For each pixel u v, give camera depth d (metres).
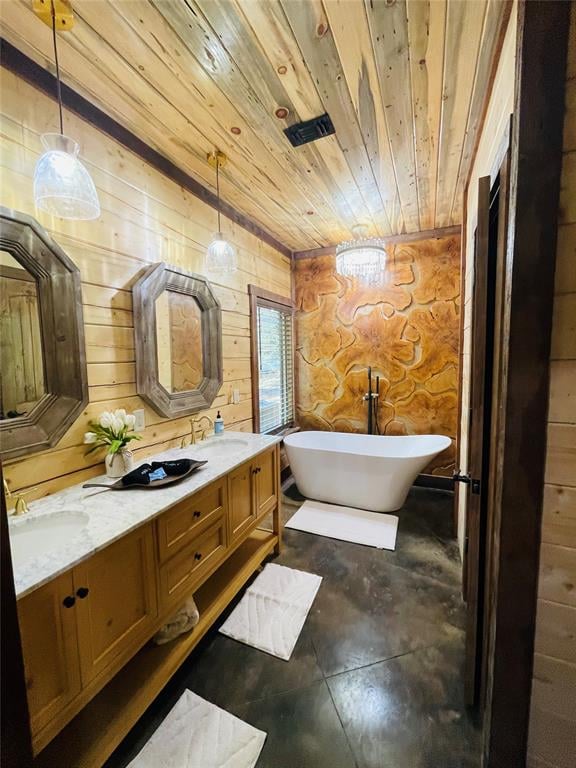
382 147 1.89
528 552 0.75
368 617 1.77
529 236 0.69
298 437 3.56
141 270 1.86
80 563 1.00
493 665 0.81
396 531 2.62
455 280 3.26
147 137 1.81
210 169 2.13
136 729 1.25
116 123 1.69
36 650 0.91
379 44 1.25
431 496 3.27
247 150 1.93
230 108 1.58
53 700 0.95
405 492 2.90
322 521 2.77
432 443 3.05
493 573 0.90
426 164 2.06
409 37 1.22
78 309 1.48
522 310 0.71
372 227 3.21
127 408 1.79
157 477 1.54
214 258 2.09
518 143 0.68
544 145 0.66
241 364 2.89
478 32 1.19
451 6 1.11
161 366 1.98
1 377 1.23
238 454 2.00
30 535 1.21
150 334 1.88
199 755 1.16
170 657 1.41
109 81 1.42
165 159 2.01
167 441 2.08
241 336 2.88
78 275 1.49
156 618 1.32
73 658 1.00
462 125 1.70
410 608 1.83
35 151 1.34
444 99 1.52
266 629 1.70
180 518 1.44
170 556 1.38
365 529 2.64
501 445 0.78
